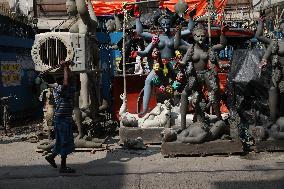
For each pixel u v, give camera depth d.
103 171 7.04
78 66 9.01
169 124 9.52
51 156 7.12
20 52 14.38
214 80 8.05
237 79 9.48
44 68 9.05
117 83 11.60
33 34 16.55
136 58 12.29
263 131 8.18
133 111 11.53
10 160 8.13
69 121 7.01
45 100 9.91
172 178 6.53
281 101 8.45
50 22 21.00
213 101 8.12
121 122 9.66
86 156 8.34
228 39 12.98
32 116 14.97
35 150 9.05
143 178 6.57
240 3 19.19
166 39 10.09
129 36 12.44
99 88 10.64
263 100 9.12
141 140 8.99
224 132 8.28
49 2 21.53
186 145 8.02
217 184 6.16
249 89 9.35
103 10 16.98
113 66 14.00
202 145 8.02
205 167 7.15
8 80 13.30
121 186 6.19
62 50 9.05
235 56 10.11
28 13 20.92
